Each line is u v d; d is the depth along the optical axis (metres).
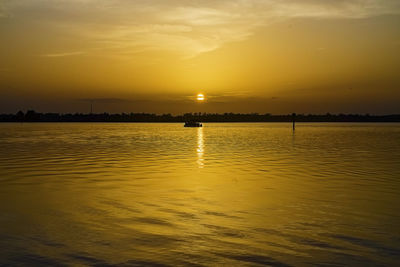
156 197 19.41
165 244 12.21
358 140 79.06
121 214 15.95
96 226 14.20
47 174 27.88
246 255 11.26
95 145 63.34
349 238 12.77
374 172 28.88
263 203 17.98
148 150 52.25
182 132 138.00
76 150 52.19
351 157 41.31
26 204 17.83
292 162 36.19
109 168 31.50
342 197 19.34
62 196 19.70
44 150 52.00
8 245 12.17
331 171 29.47
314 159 39.09
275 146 60.28
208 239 12.70
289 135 108.19
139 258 11.05
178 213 16.08
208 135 109.44
